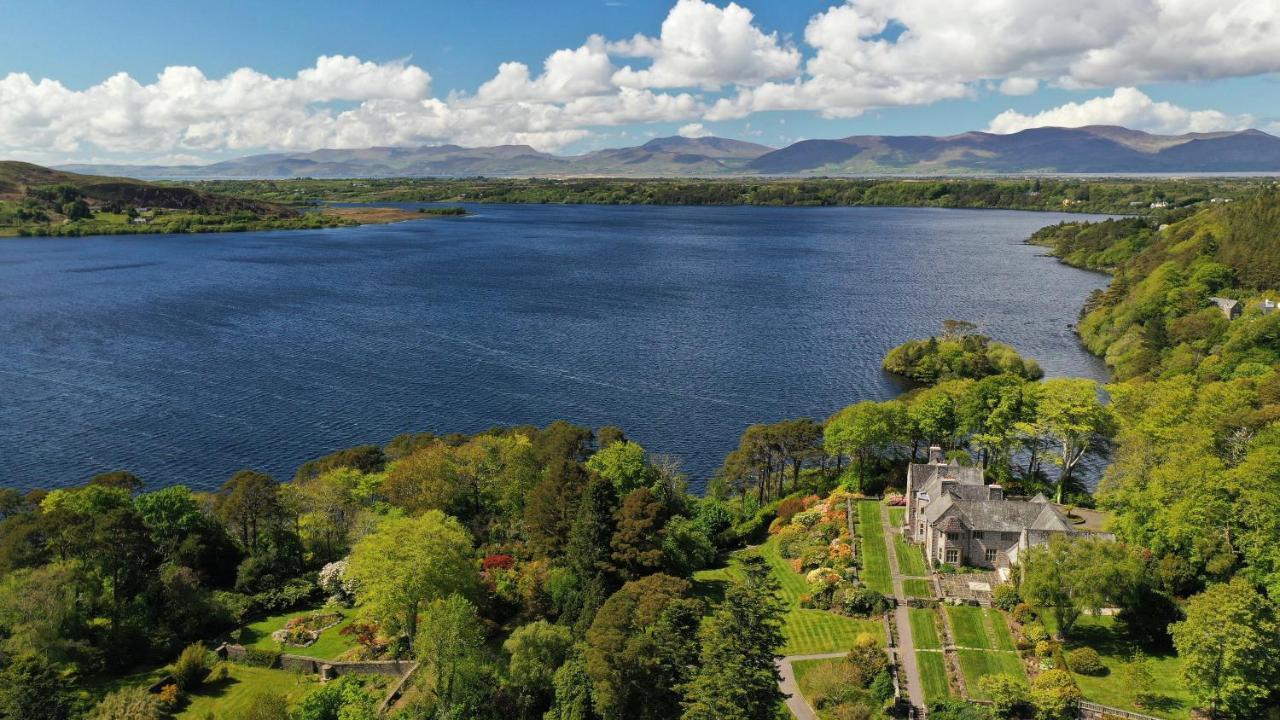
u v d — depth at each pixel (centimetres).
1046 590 9106
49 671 7675
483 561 11106
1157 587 9406
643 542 10544
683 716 7300
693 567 11662
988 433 14600
